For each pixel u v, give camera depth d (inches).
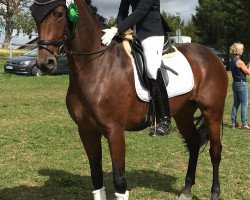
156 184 238.8
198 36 2112.5
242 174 258.5
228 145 336.5
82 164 274.8
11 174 251.3
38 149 310.3
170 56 198.4
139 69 177.6
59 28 153.4
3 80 802.2
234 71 410.9
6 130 368.5
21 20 2007.9
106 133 168.4
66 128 382.3
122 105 170.7
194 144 219.5
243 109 413.1
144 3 173.5
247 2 1798.7
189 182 217.0
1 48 1432.1
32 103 539.2
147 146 322.0
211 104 208.5
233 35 1895.9
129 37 183.5
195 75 206.2
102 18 179.3
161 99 187.0
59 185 234.5
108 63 170.6
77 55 165.8
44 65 151.3
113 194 223.9
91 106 166.1
